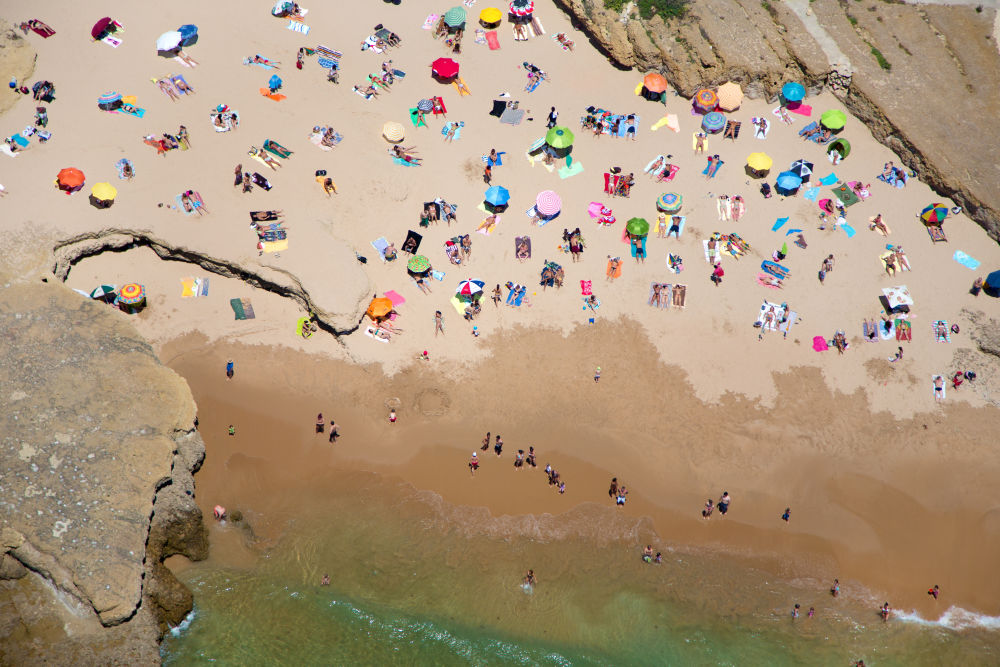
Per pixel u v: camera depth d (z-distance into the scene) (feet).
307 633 151.12
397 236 199.00
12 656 135.03
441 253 198.29
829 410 185.26
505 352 188.65
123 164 195.62
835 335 192.75
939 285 200.54
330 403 180.04
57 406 156.56
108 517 145.89
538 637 155.12
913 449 181.47
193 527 159.02
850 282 200.44
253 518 165.17
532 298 195.42
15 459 149.28
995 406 186.91
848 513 173.78
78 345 165.27
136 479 150.61
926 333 194.39
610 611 159.53
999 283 194.59
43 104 204.44
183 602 149.89
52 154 196.44
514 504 171.42
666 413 183.62
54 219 184.85
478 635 154.30
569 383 185.98
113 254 188.75
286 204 197.06
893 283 200.75
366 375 183.42
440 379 184.34
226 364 181.47
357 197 201.87
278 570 159.02
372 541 164.66
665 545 168.45
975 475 178.91
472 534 167.02
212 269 189.26
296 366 182.80
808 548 169.48
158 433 157.07
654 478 176.04
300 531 164.45
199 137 204.54
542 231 204.03
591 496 173.27
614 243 203.82
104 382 161.27
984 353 193.06
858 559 168.66
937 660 157.58
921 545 170.91
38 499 145.79
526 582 161.58
